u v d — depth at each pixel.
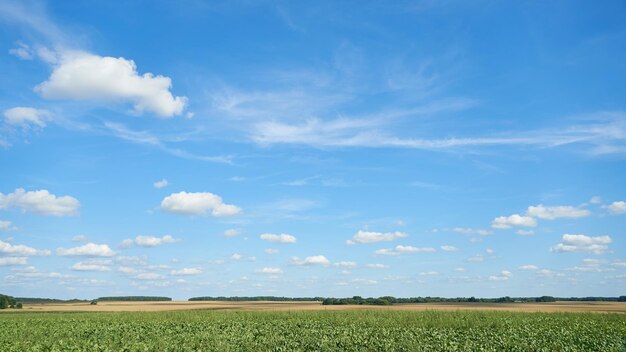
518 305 101.69
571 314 51.56
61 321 49.25
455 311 53.28
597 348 28.50
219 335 34.12
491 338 32.19
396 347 28.56
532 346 28.88
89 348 29.09
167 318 52.91
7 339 33.19
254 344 30.00
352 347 28.48
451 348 27.77
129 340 32.53
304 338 32.12
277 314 54.31
